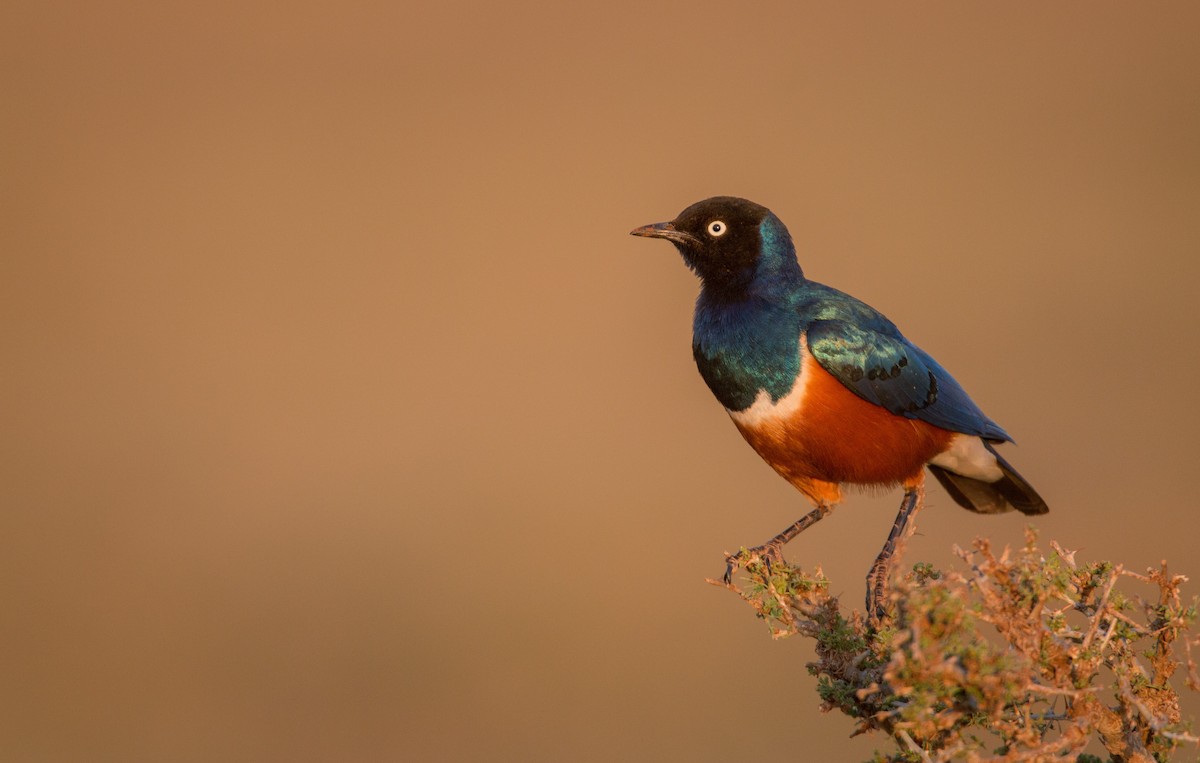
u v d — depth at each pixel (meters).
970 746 7.11
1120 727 7.59
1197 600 7.58
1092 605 7.77
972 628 6.89
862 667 8.45
